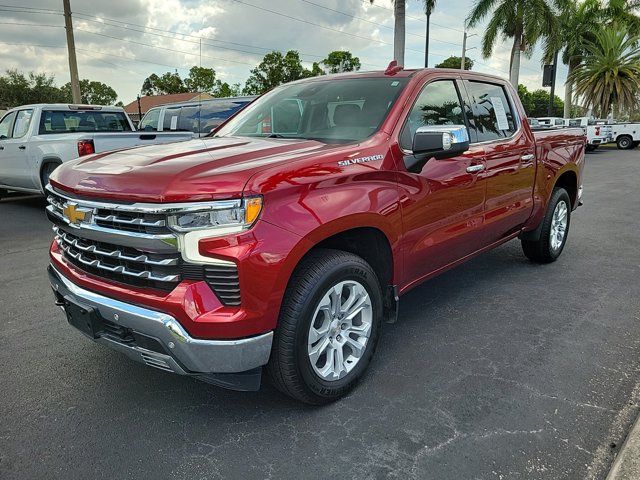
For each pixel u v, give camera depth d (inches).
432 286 195.8
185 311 94.8
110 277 107.0
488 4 1023.0
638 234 279.6
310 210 103.7
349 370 119.0
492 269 216.4
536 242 213.5
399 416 112.0
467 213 153.5
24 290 198.5
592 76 1409.9
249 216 95.3
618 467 92.7
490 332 153.9
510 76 1069.8
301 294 104.7
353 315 118.1
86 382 128.5
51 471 96.6
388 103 135.9
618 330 154.1
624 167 704.4
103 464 98.6
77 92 793.6
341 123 137.6
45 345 149.2
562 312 168.6
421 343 147.2
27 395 122.5
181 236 94.9
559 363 134.2
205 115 441.1
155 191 94.9
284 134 146.3
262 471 96.0
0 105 1711.4
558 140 208.8
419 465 96.4
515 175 177.3
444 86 153.5
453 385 124.1
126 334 106.0
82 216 107.0
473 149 156.0
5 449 102.9
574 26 1430.9
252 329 97.4
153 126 478.3
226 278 95.6
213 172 98.3
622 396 118.3
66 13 768.3
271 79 2161.7
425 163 134.1
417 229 133.3
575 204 232.4
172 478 94.7
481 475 93.5
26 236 295.1
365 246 127.6
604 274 207.9
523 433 105.3
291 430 108.0
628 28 1397.6
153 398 121.2
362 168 116.6
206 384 127.4
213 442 104.7
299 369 106.3
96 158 123.2
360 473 94.8
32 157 350.0
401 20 717.9
